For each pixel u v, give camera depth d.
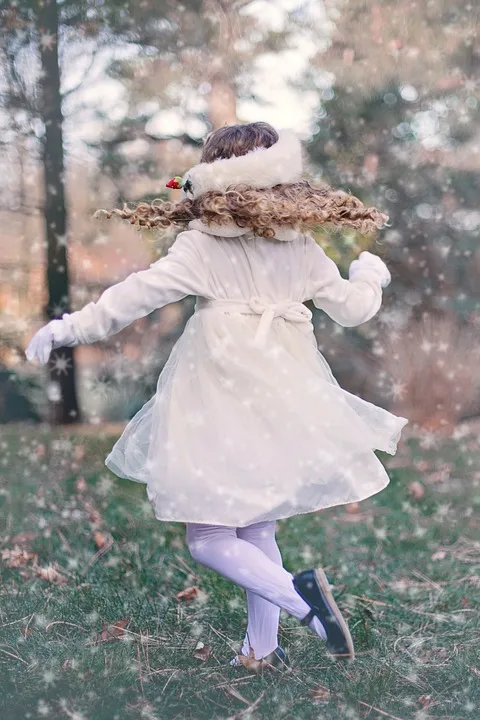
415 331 7.41
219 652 2.55
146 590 3.10
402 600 3.06
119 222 6.54
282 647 2.58
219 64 6.51
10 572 3.28
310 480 2.16
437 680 2.34
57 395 5.86
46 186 6.95
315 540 3.92
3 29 6.81
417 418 7.32
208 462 2.15
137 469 2.34
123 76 6.77
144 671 2.40
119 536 3.79
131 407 7.50
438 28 6.45
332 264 2.45
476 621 2.77
